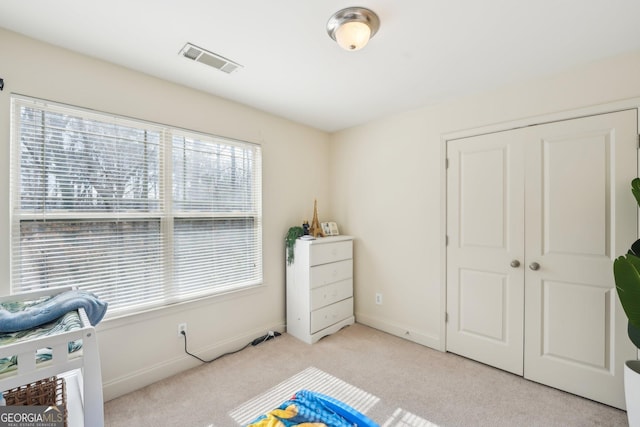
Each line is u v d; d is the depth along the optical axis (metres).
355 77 2.13
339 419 1.20
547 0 1.33
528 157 2.14
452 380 2.12
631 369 1.50
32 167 1.66
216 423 1.69
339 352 2.56
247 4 1.37
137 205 2.05
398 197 2.91
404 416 1.75
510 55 1.82
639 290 1.36
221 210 2.55
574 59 1.86
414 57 1.85
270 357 2.47
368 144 3.16
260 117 2.81
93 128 1.87
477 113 2.38
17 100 1.62
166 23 1.52
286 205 3.06
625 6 1.37
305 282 2.79
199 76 2.12
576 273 1.95
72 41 1.68
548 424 1.68
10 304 1.44
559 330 2.01
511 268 2.21
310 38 1.65
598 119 1.87
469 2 1.35
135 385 2.00
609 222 1.84
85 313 1.30
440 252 2.60
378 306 3.09
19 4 1.36
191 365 2.30
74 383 1.54
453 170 2.53
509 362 2.22
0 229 1.55
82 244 1.82
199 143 2.40
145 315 2.05
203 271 2.42
